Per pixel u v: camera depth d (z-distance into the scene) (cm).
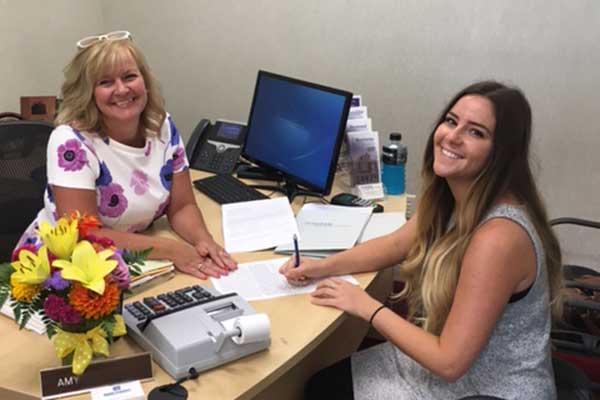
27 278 111
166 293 146
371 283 168
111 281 117
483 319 133
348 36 281
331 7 280
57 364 125
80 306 111
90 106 173
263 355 130
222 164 250
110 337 120
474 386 144
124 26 323
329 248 177
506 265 133
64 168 168
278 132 232
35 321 136
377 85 284
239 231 191
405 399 149
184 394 117
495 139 139
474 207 143
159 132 188
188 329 125
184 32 312
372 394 153
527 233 136
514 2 254
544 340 146
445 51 269
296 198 224
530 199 145
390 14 272
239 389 119
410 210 237
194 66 316
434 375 149
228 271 167
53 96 281
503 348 143
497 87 143
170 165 193
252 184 238
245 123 284
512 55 261
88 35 318
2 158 190
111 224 183
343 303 151
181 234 190
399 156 230
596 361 192
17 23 276
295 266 166
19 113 282
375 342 234
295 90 225
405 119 285
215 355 124
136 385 119
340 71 288
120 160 179
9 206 192
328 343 185
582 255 276
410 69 277
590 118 259
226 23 302
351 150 223
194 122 326
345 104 205
